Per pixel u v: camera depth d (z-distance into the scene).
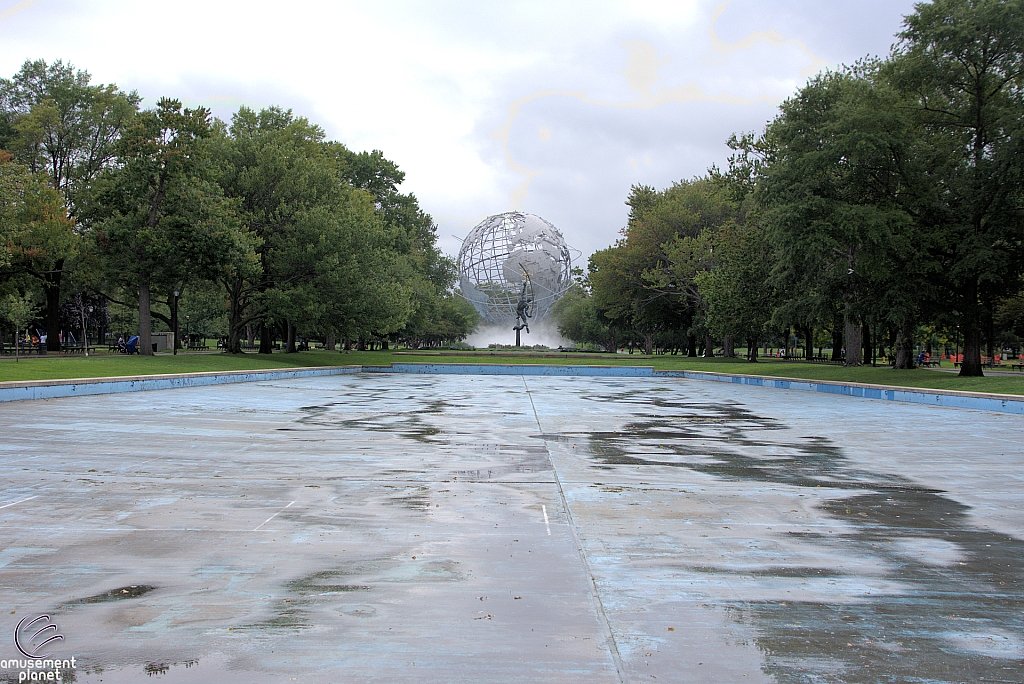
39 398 20.77
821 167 29.06
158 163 34.94
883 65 31.97
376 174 77.81
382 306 44.00
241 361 38.12
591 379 40.09
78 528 6.91
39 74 45.41
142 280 36.06
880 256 28.08
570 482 9.34
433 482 9.24
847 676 4.05
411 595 5.21
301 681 3.93
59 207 37.94
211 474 9.66
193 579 5.51
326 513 7.58
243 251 36.97
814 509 8.02
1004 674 4.10
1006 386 23.30
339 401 22.08
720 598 5.22
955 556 6.30
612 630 4.64
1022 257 28.44
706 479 9.70
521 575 5.66
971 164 28.95
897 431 15.69
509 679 3.97
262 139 45.19
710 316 47.00
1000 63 27.73
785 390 31.25
